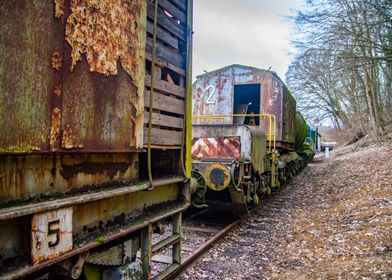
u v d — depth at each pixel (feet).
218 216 26.37
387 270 13.94
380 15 36.27
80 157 7.89
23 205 6.33
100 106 8.14
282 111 36.86
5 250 6.25
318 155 119.75
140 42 9.64
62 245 7.00
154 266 15.56
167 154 12.94
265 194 30.78
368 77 68.44
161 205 12.00
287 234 21.65
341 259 16.30
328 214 25.21
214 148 25.31
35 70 6.49
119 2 8.75
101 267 9.53
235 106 39.78
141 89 9.70
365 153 59.72
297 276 14.89
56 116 6.95
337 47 43.24
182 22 12.58
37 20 6.52
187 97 12.75
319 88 112.16
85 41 7.66
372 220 21.02
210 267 15.87
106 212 9.01
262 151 27.86
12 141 6.06
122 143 8.92
